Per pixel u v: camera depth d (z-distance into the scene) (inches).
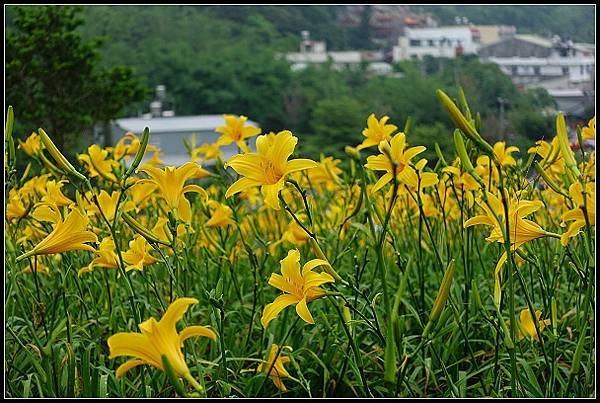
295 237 126.3
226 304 139.7
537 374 113.3
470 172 83.1
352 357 113.0
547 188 144.7
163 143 506.9
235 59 1386.6
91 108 448.5
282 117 1362.0
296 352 109.3
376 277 144.3
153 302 136.6
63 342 114.0
